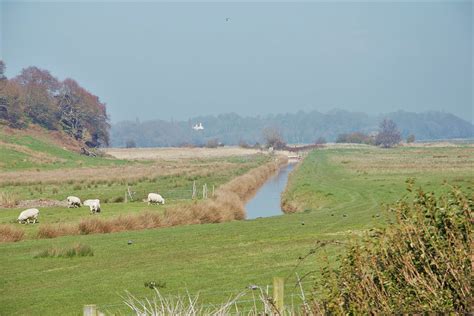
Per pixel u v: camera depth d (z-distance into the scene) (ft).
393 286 51.47
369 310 50.67
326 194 326.65
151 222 216.95
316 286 58.34
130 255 155.63
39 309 103.96
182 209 232.73
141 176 470.39
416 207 53.93
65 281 125.08
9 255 157.38
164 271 131.64
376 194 313.94
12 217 238.07
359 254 53.83
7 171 593.42
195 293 108.06
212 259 144.46
